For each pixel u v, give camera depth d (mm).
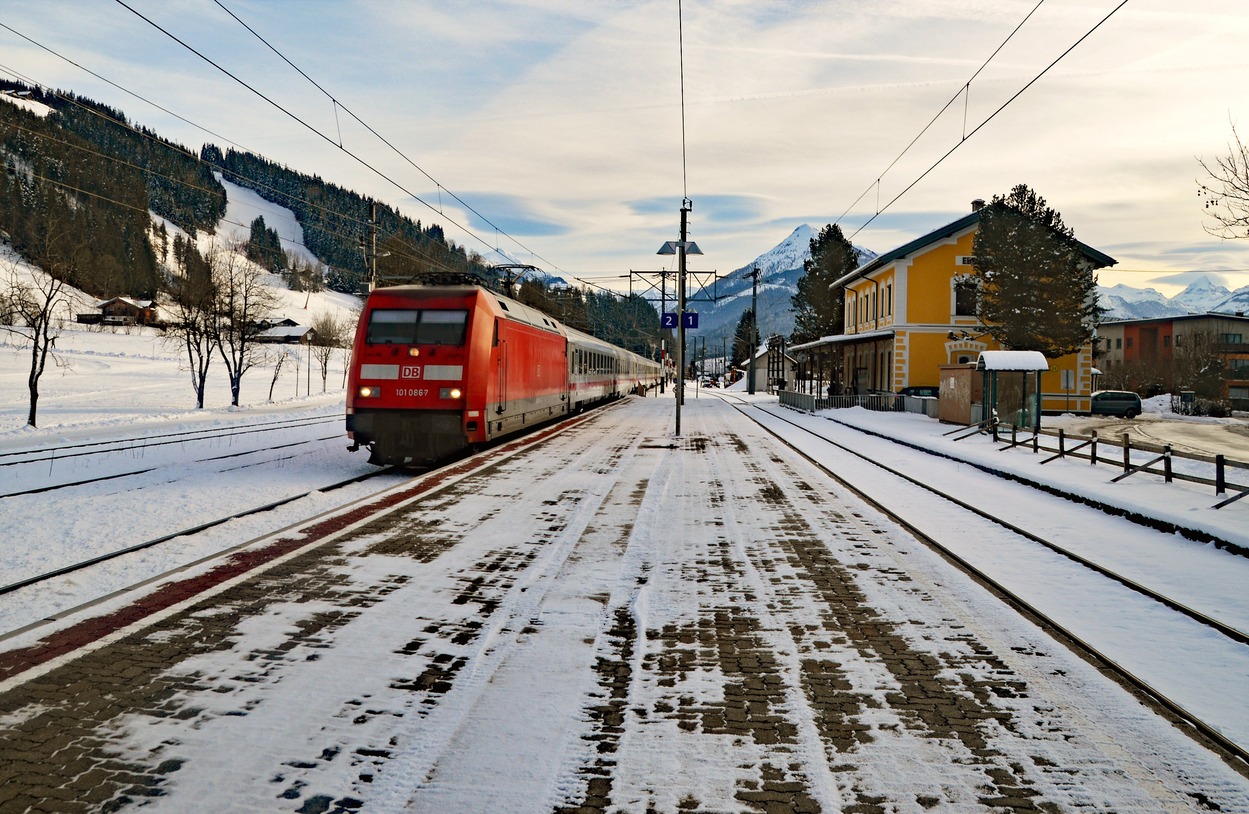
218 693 4512
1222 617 6168
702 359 137625
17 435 18109
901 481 14031
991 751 3971
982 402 23938
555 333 23422
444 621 5855
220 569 7156
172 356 66938
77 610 5906
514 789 3541
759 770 3748
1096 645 5551
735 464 16078
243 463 14805
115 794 3443
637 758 3844
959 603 6531
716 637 5629
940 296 35281
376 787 3543
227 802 3398
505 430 16688
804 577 7301
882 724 4266
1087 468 14852
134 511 9844
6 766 3660
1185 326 71375
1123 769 3805
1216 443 24547
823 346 43875
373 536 8680
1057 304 31953
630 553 8102
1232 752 3988
